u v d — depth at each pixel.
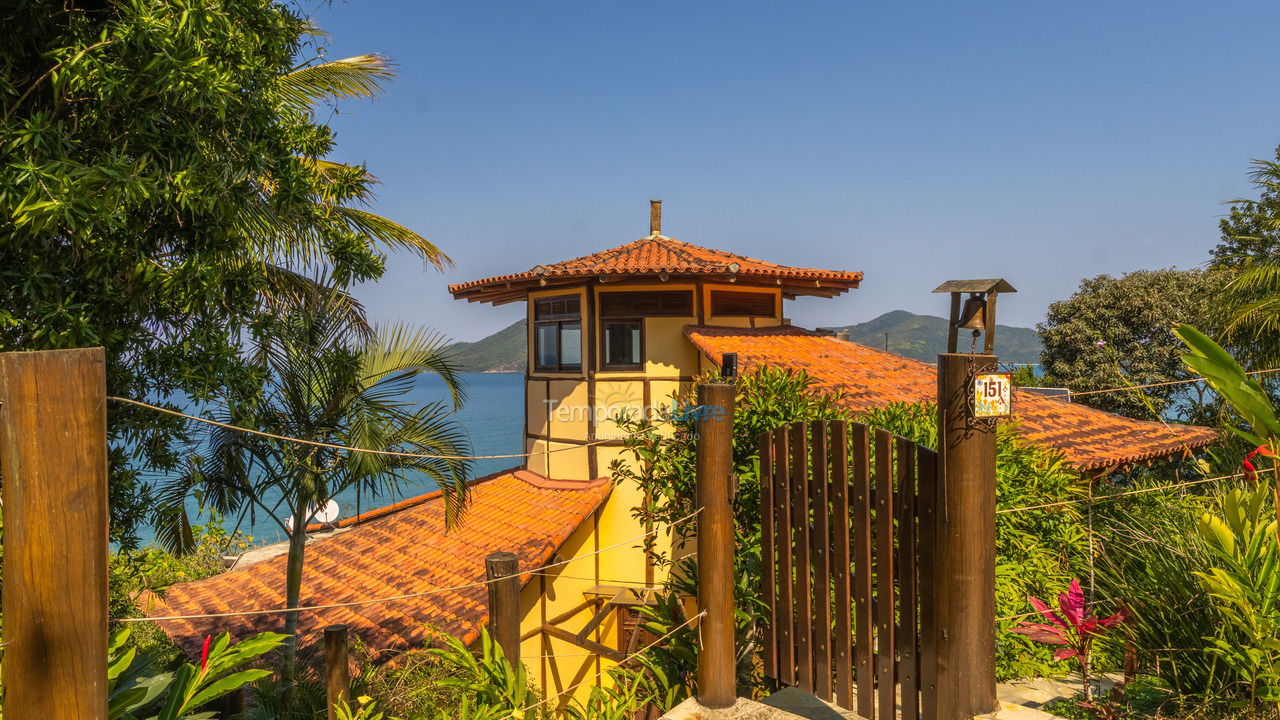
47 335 5.23
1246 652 3.61
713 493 3.83
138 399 6.32
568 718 5.01
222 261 6.30
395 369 9.06
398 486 8.96
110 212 5.01
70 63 4.93
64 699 2.01
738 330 12.84
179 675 2.86
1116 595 4.80
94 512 2.05
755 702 3.92
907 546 3.32
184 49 5.32
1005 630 4.50
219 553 18.28
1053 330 25.91
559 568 11.64
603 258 13.80
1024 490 5.91
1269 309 10.32
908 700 3.31
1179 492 6.15
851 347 13.80
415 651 7.92
